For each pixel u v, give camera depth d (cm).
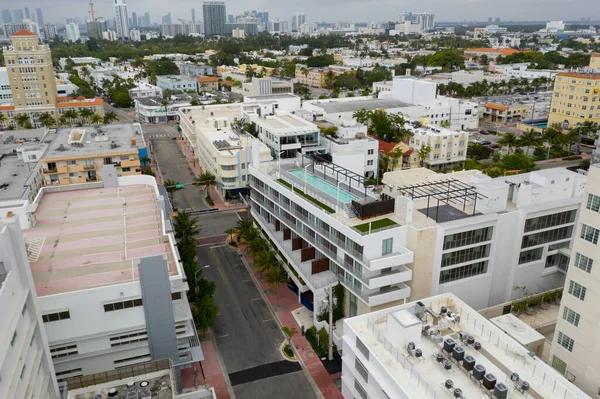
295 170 8662
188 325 5600
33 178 10200
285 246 7862
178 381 5388
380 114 15875
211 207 11750
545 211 6781
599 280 4269
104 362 5253
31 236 6300
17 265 3912
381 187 8912
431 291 6344
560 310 4747
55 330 4931
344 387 4934
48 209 7175
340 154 9656
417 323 4212
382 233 5956
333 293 6650
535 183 6981
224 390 5788
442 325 4434
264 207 8744
